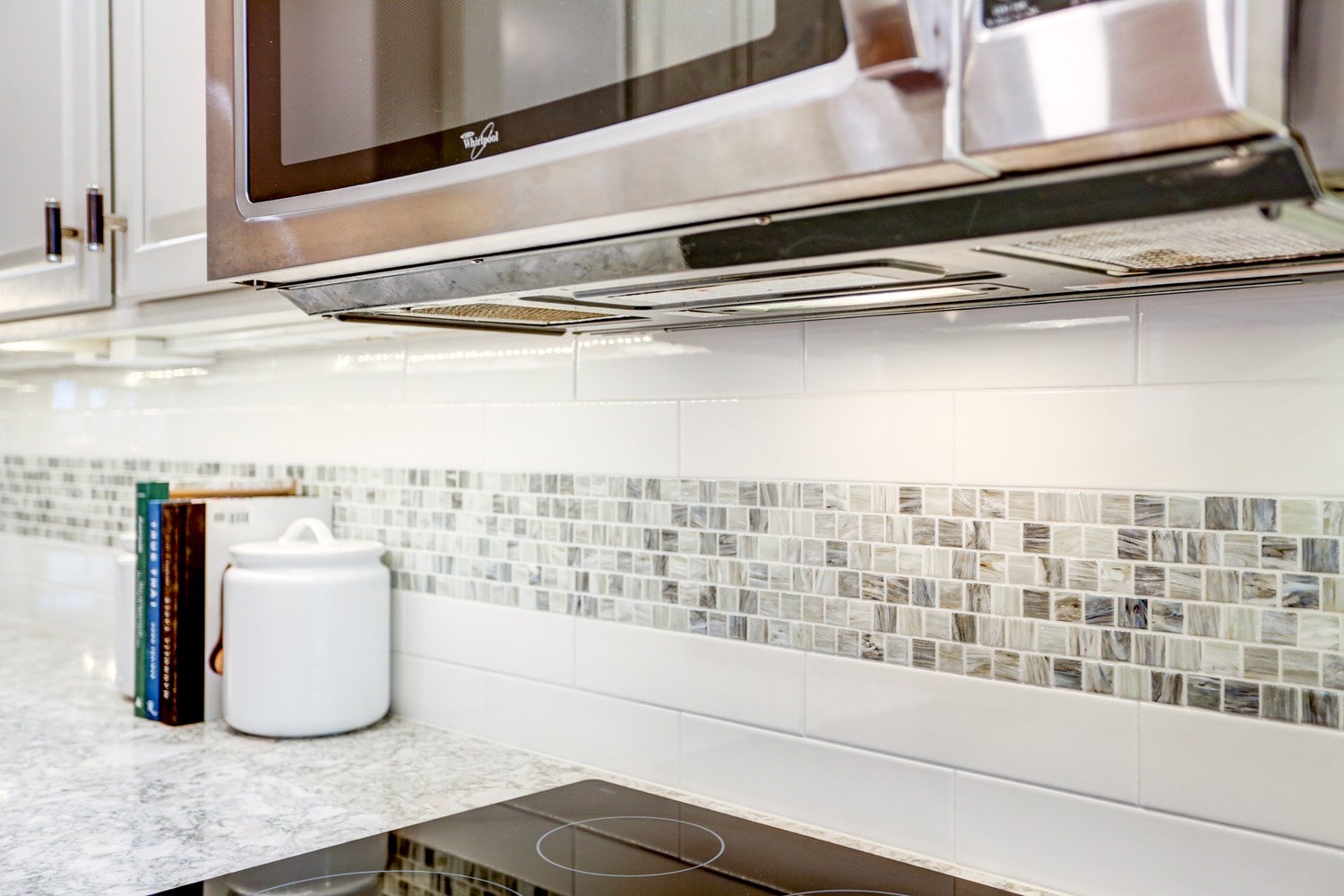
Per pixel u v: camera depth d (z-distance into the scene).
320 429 1.54
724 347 1.09
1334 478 0.76
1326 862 0.77
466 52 0.71
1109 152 0.47
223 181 0.90
